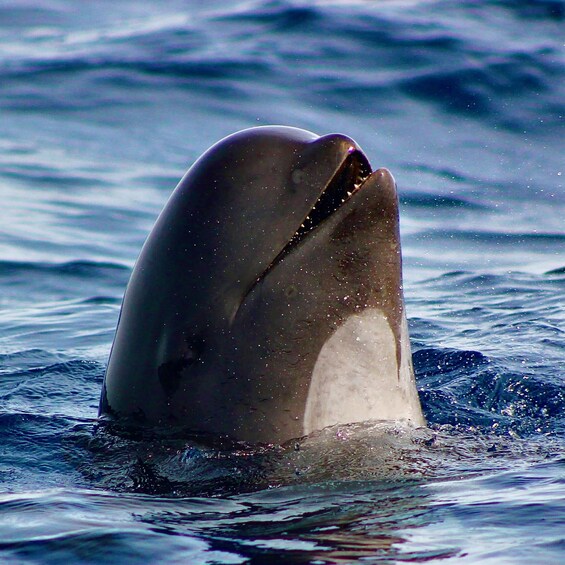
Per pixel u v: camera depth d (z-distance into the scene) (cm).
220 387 2103
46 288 5012
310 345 2084
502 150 7219
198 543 1680
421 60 8600
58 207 6469
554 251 5344
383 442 2128
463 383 3030
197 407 2122
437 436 2284
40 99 8900
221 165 2095
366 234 2041
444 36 9031
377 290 2091
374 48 8981
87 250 5653
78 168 7350
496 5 9712
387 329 2134
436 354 3359
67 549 1678
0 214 6231
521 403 2872
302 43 9381
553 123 7538
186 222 2102
